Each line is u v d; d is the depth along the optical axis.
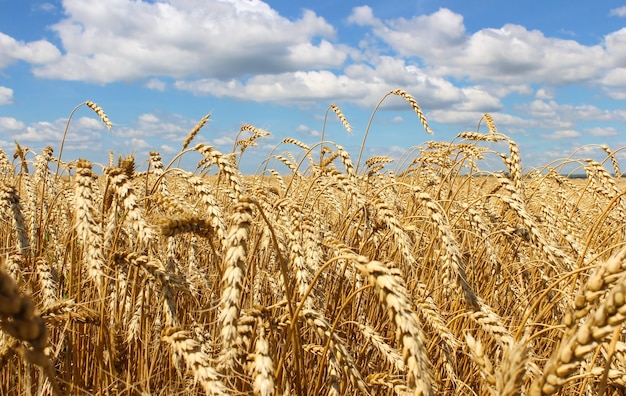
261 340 0.36
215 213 0.43
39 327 0.20
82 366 0.48
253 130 1.04
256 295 0.55
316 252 0.50
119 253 0.43
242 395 0.37
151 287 0.48
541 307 0.58
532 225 0.58
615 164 0.95
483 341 0.55
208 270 0.66
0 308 0.18
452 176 0.89
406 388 0.40
